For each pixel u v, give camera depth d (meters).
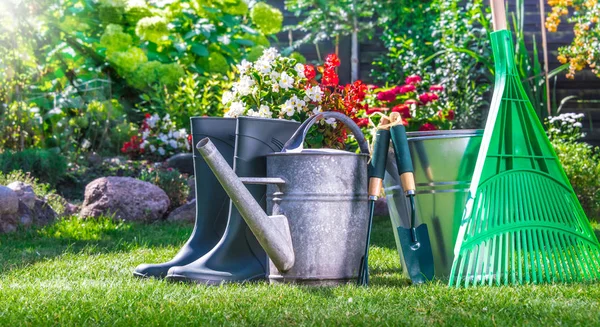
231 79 6.75
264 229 2.50
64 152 6.39
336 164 2.64
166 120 6.80
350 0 8.03
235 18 7.80
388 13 7.98
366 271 2.69
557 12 6.69
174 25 7.54
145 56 7.23
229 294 2.37
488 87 7.54
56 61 7.32
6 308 2.14
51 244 3.87
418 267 2.70
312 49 8.56
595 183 5.78
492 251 2.65
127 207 5.00
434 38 7.95
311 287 2.53
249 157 2.83
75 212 5.15
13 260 3.29
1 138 6.36
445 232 2.74
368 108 5.77
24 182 5.26
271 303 2.19
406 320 1.92
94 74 7.36
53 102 6.86
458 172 2.73
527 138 2.77
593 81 7.50
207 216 3.05
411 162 2.71
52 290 2.46
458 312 2.02
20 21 6.83
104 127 6.93
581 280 2.69
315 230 2.60
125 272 3.01
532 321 1.89
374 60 8.18
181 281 2.71
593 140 7.43
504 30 2.84
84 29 7.48
